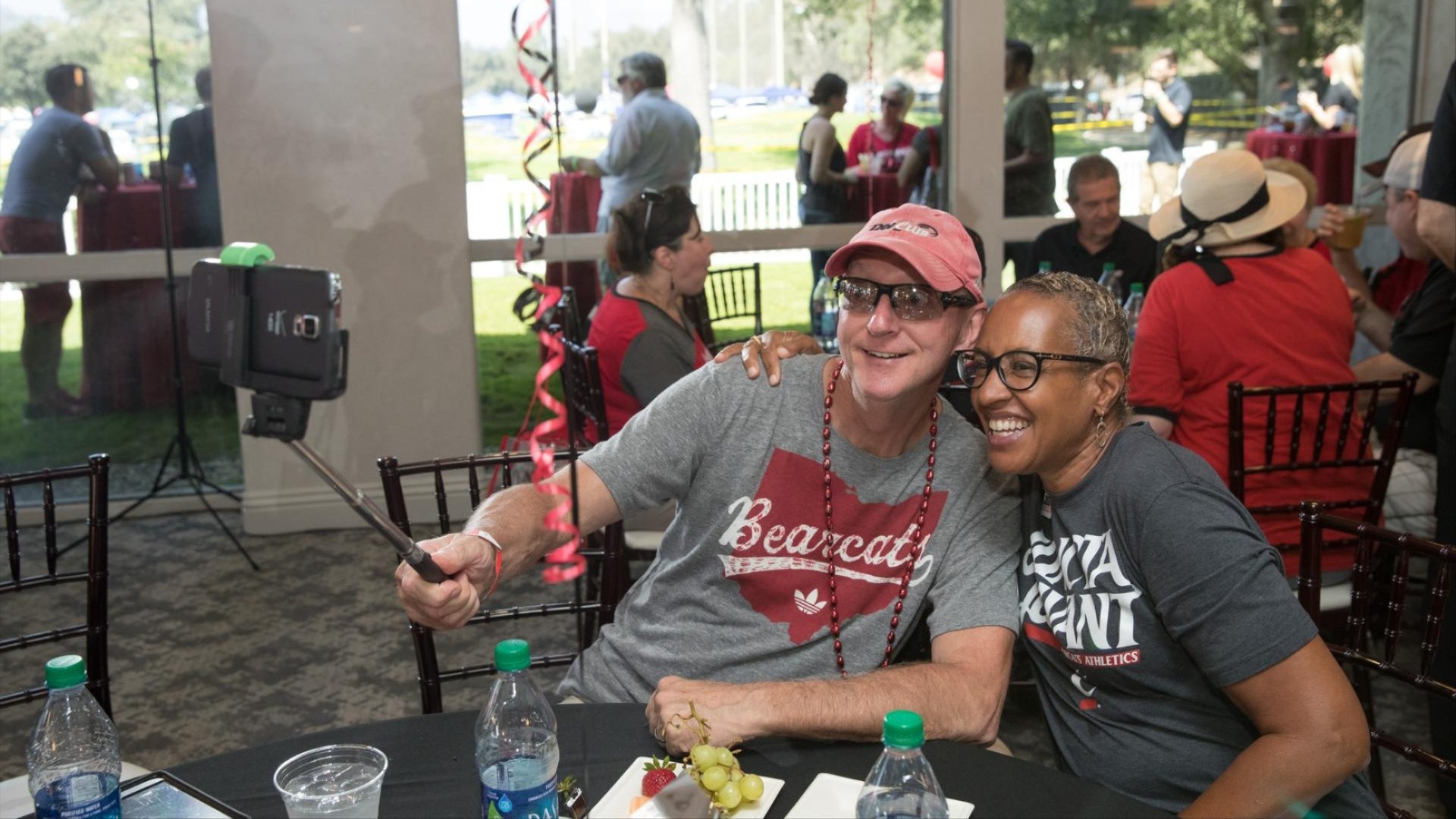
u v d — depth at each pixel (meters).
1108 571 1.32
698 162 4.15
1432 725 2.15
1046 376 1.28
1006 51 4.11
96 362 4.35
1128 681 1.34
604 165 4.09
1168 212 2.88
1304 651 1.20
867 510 1.48
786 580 1.49
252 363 0.82
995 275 4.28
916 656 1.74
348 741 1.26
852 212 4.26
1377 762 2.03
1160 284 2.39
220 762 1.21
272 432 0.83
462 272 3.96
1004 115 4.15
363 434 4.02
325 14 3.74
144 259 4.23
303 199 3.84
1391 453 2.31
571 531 1.51
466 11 3.89
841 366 1.51
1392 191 2.86
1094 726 1.39
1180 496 1.26
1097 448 1.34
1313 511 1.59
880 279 1.37
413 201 3.89
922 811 1.04
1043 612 1.41
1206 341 2.32
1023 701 2.75
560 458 1.85
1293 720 1.20
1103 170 3.53
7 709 2.80
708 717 1.22
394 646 3.14
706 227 4.21
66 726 1.16
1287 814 1.20
